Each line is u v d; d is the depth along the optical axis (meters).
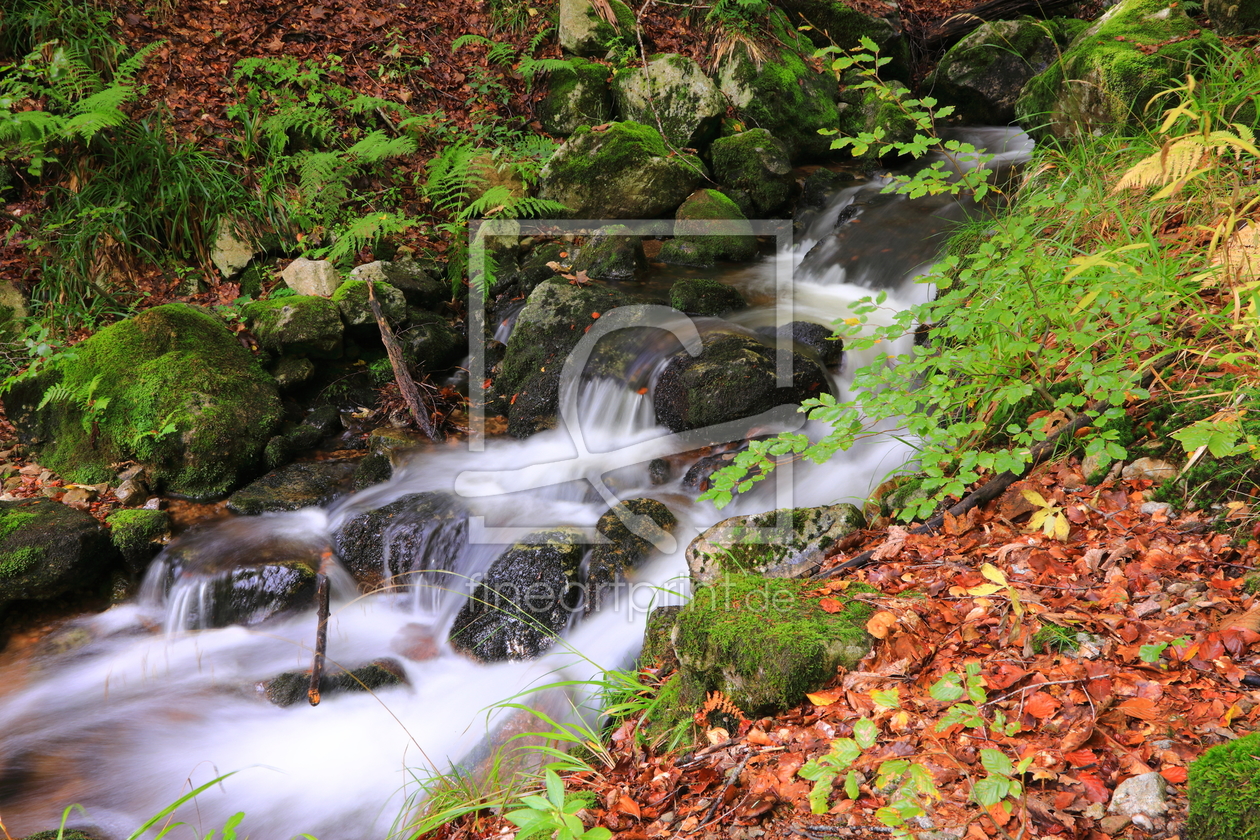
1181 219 3.91
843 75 8.98
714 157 7.95
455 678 3.95
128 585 4.71
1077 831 1.90
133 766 3.61
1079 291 3.17
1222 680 2.23
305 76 7.49
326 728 3.74
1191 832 1.70
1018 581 2.85
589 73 8.29
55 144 6.44
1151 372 3.38
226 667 4.16
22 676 4.18
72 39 6.87
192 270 6.55
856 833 2.08
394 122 7.80
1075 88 5.26
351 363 6.22
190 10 7.74
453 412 5.95
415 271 6.87
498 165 7.59
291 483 5.31
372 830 3.22
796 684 2.57
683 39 8.91
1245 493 2.93
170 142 6.74
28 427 5.56
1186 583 2.64
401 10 8.64
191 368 5.49
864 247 6.65
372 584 4.65
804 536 3.56
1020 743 2.17
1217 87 4.34
